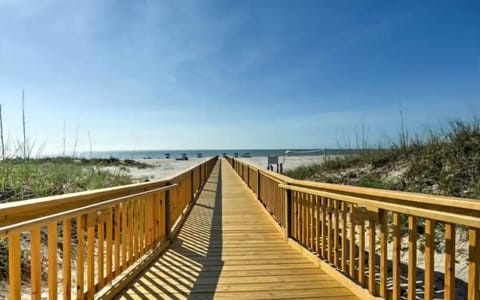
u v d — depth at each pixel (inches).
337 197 131.0
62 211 89.0
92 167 384.5
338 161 419.2
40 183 236.5
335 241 140.9
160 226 179.2
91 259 104.7
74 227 194.7
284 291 122.3
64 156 396.5
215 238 202.8
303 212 176.7
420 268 157.2
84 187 272.7
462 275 144.9
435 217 79.0
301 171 445.1
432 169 274.4
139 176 543.8
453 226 78.6
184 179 270.1
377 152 382.0
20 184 220.2
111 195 119.2
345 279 126.0
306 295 118.6
